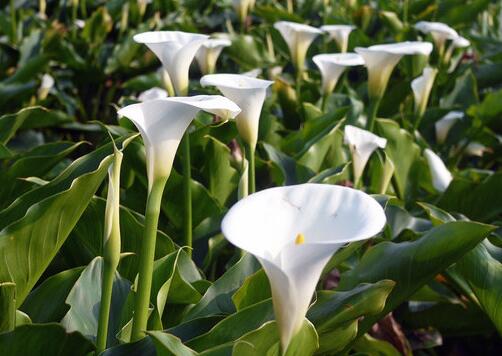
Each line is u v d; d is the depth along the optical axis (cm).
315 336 94
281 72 256
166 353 92
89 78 291
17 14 338
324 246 77
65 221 106
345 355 120
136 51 289
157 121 91
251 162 125
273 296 82
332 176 151
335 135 177
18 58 271
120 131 161
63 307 115
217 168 166
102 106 309
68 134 279
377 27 322
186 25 283
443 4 327
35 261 108
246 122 121
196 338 100
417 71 251
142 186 166
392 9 334
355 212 82
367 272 118
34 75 243
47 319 114
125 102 181
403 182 184
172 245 130
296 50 201
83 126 246
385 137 180
